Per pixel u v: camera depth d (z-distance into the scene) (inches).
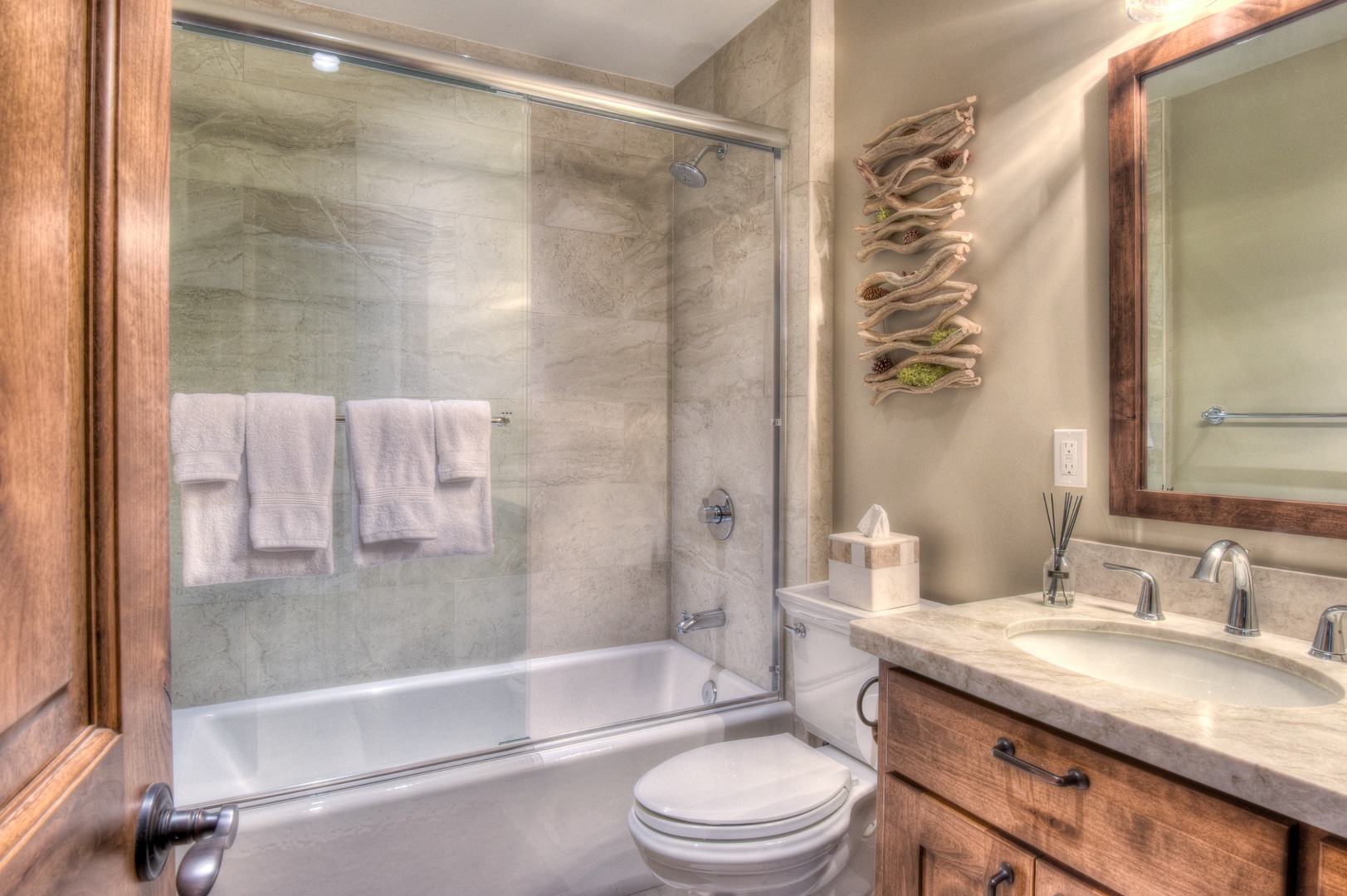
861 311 81.4
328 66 71.3
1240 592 45.2
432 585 78.2
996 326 65.7
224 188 68.1
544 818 72.5
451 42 96.0
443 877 67.9
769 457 89.3
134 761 19.6
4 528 13.5
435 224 75.5
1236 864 29.3
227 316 67.8
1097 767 34.4
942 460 71.5
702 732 81.1
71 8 16.7
